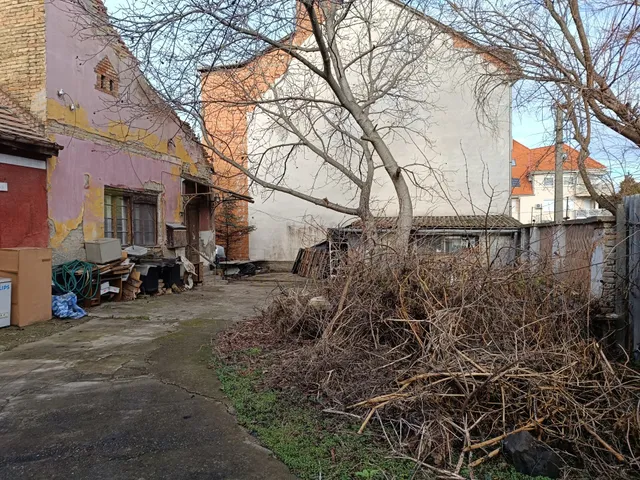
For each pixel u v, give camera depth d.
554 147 7.21
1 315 6.53
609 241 5.66
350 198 16.67
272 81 11.92
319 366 4.22
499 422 3.25
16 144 7.31
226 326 7.06
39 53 8.04
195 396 4.03
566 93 5.97
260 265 17.80
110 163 9.83
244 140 12.80
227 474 2.74
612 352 5.18
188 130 8.75
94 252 8.85
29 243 7.75
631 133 5.84
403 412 3.36
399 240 6.10
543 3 6.46
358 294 5.10
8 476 2.68
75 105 8.77
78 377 4.54
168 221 12.18
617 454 2.87
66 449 3.03
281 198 17.61
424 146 15.78
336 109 12.05
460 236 10.16
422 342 4.09
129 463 2.85
